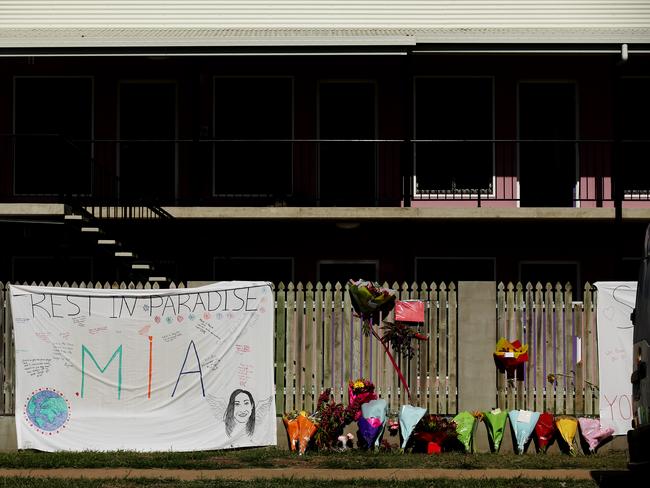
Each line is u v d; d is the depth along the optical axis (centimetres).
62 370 1288
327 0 2023
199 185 1778
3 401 1311
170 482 1060
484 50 1714
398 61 1856
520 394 1334
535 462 1200
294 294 1347
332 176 1922
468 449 1273
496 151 1909
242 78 1933
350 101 1934
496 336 1339
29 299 1291
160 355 1298
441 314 1341
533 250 1923
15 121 1927
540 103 1930
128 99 1939
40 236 1789
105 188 1905
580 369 1331
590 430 1273
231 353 1302
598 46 1711
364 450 1280
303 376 1338
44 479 1073
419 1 2025
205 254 1862
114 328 1297
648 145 1920
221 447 1288
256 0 2027
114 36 1784
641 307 1016
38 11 2038
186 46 1712
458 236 1919
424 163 1911
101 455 1234
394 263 1916
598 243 1920
